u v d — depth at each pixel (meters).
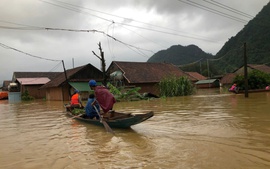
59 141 8.12
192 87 29.45
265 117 10.52
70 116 13.88
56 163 5.88
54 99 36.25
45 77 55.44
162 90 28.36
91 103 11.23
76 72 34.16
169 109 15.59
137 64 36.72
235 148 6.28
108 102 10.15
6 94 50.16
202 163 5.34
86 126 10.72
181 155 5.95
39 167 5.66
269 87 28.84
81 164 5.71
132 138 7.95
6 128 11.41
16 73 54.38
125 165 5.48
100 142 7.67
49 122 12.63
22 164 5.93
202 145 6.70
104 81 25.14
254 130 8.17
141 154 6.20
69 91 33.47
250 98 20.42
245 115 11.31
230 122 9.77
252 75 29.16
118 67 34.09
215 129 8.61
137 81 31.95
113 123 9.47
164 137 7.84
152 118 11.86
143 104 20.22
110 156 6.20
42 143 7.96
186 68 86.88
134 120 8.85
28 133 9.84
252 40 64.06
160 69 38.38
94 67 35.72
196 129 8.79
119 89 28.14
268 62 56.66
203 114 12.48
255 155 5.70
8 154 6.85
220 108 14.56
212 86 56.91
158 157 5.89
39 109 21.22
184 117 11.80
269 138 7.13
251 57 62.16
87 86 32.66
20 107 24.95
